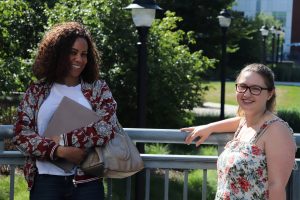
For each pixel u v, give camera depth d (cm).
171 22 1116
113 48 1003
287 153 287
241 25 3281
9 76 753
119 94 1030
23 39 991
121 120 1066
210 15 2975
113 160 302
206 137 334
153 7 713
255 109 301
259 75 301
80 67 309
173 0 2942
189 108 1089
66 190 305
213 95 2512
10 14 830
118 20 1005
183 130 339
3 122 818
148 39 1034
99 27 979
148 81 1020
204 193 348
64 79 314
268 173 288
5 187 673
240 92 304
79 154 300
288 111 1273
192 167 344
